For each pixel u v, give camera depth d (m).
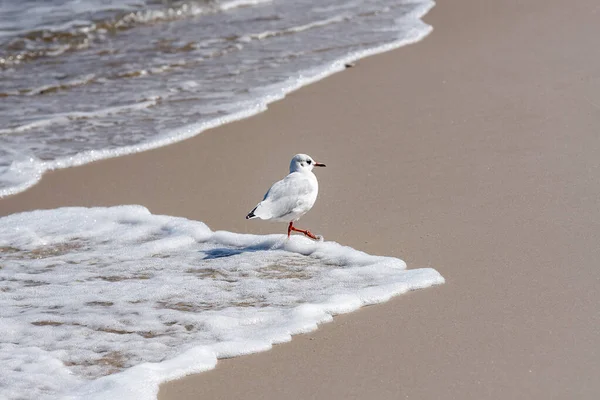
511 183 13.00
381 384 8.34
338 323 9.50
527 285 10.09
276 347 9.06
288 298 10.14
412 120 16.06
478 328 9.24
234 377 8.55
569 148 14.16
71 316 9.91
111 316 9.88
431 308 9.73
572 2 23.45
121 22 24.38
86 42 22.73
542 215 11.89
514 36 20.86
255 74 19.50
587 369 8.40
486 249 11.06
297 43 21.81
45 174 14.80
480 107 16.41
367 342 9.09
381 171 13.85
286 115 16.88
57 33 23.22
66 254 11.79
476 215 12.06
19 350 9.13
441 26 22.33
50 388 8.38
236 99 17.89
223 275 10.90
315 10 25.17
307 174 11.50
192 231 12.28
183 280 10.77
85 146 15.80
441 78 18.30
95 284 10.77
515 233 11.43
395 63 19.59
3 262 11.56
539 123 15.35
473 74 18.36
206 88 18.80
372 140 15.24
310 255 11.39
